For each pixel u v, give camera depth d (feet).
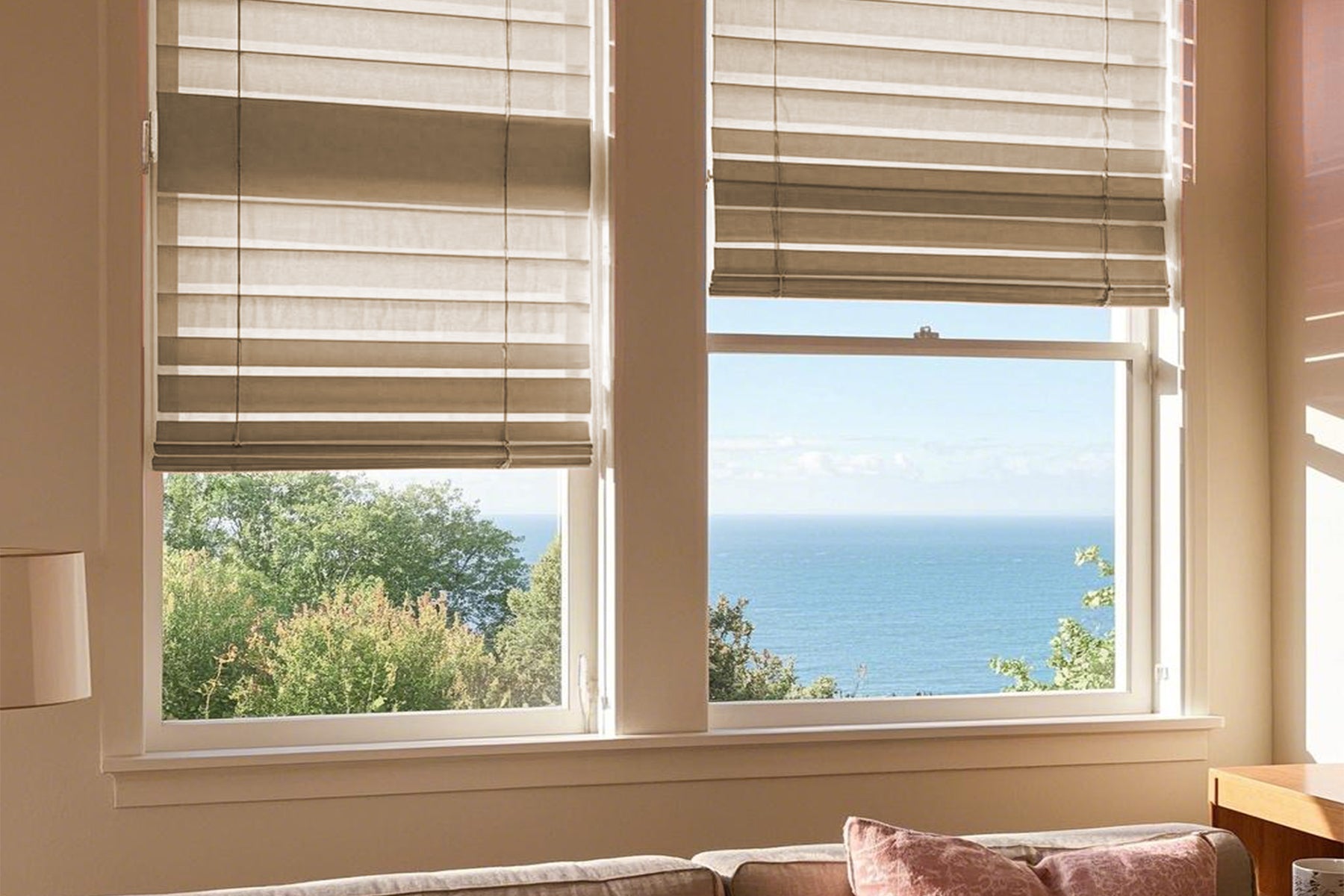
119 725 9.73
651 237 10.78
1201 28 12.03
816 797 11.04
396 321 10.42
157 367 10.03
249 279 10.16
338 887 6.77
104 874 9.71
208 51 10.07
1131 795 11.68
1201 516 11.87
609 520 10.78
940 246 11.42
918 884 6.91
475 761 10.36
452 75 10.54
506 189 10.59
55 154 9.73
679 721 10.78
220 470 10.00
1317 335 11.51
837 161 11.28
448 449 10.41
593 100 10.92
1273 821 9.84
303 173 10.21
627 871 7.09
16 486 9.64
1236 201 12.10
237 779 9.92
